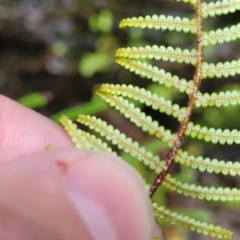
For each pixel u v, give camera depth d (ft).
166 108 0.48
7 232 0.47
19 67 1.22
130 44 1.24
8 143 0.58
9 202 0.47
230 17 1.16
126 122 1.13
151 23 0.48
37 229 0.47
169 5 1.25
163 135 0.48
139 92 0.48
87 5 1.27
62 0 1.29
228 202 1.08
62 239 0.47
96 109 0.67
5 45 1.24
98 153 0.46
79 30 1.26
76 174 0.46
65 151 0.47
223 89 1.15
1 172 0.47
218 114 1.12
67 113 0.67
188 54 0.48
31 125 0.59
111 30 1.25
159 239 0.49
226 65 0.48
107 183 0.46
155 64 1.16
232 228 1.05
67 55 1.24
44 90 1.21
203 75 0.48
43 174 0.46
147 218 0.47
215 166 0.48
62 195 0.46
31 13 1.27
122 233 0.47
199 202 1.07
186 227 0.48
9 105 0.60
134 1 1.27
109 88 0.48
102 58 1.22
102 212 0.46
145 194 0.47
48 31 1.26
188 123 0.48
